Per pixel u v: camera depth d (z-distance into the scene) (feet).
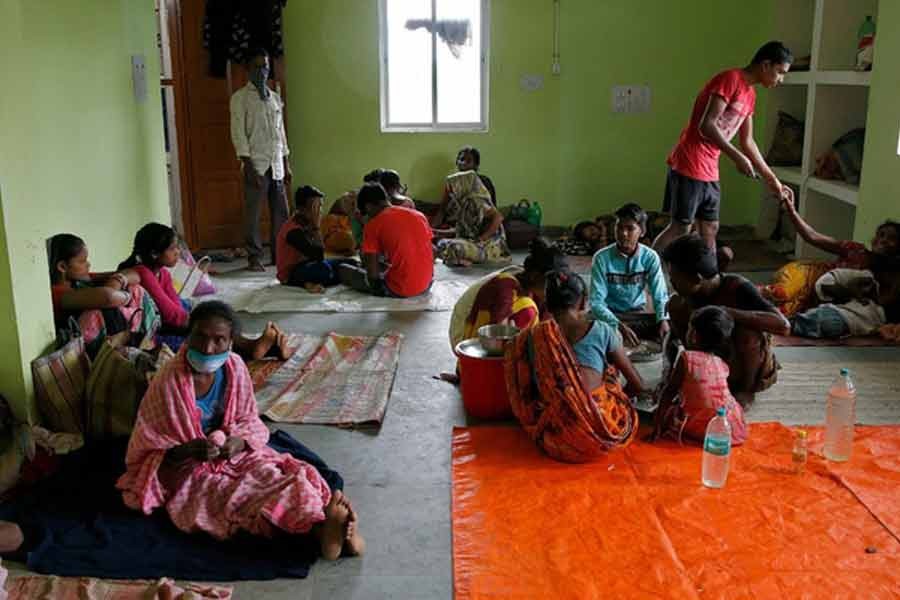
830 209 22.65
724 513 9.85
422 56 25.94
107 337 12.36
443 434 12.10
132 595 8.38
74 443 11.34
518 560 9.03
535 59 25.77
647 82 26.00
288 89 25.64
